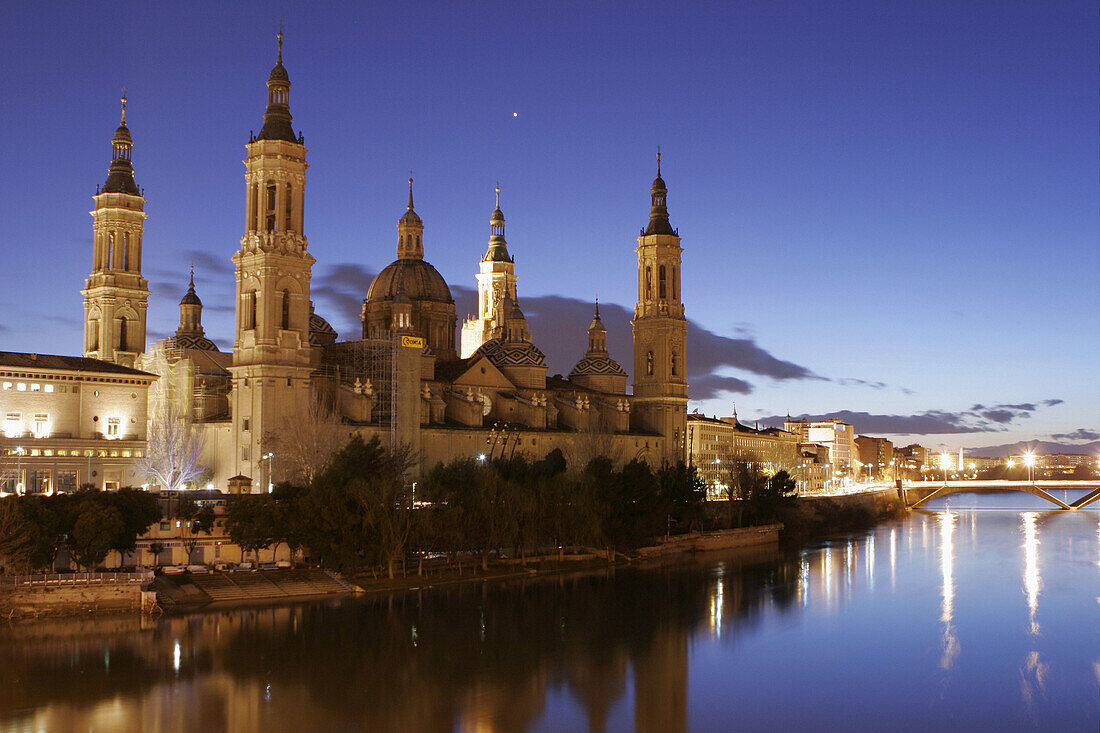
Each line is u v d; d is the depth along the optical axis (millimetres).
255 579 145250
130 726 88625
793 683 107188
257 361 190500
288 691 99062
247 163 197375
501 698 99250
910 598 156625
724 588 164500
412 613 135000
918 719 97000
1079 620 139875
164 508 145625
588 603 147250
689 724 93625
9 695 96062
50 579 125812
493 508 166250
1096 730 94688
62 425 171375
